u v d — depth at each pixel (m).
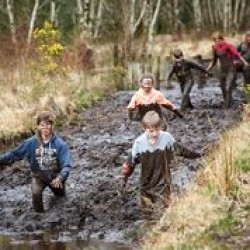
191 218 14.09
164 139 16.61
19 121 28.61
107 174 21.28
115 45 50.56
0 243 15.68
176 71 34.31
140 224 16.12
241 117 28.23
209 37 82.06
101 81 43.12
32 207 18.42
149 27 68.81
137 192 18.16
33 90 33.25
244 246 12.87
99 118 32.50
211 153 19.89
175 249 13.15
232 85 34.34
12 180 21.38
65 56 44.25
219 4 98.38
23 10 83.69
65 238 16.02
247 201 14.54
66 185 20.16
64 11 85.31
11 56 40.00
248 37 38.47
